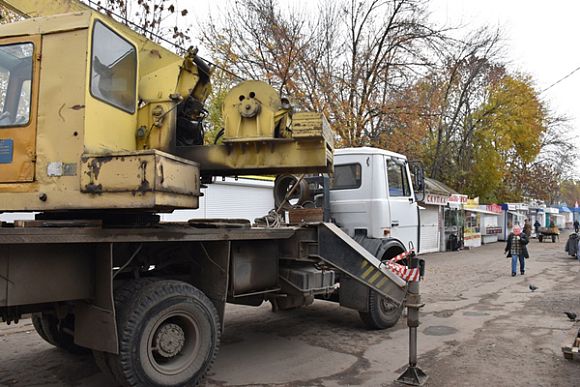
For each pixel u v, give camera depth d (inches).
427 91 956.6
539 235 1439.5
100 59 162.1
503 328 297.7
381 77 880.9
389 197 307.0
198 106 218.4
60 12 204.2
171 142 192.9
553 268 675.4
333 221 309.7
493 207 1355.8
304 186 294.4
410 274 207.2
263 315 333.4
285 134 200.8
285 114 200.5
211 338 186.2
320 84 806.5
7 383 197.0
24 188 155.4
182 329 180.9
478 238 1182.3
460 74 1186.6
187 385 176.1
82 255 161.5
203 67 217.3
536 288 472.4
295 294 245.9
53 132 154.9
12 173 156.7
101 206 149.5
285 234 230.1
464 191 1363.2
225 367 218.5
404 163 329.4
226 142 200.4
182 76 211.8
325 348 250.8
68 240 144.5
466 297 422.9
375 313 280.5
